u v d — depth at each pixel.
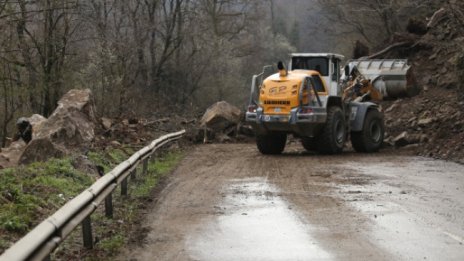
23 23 26.73
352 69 24.17
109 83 32.94
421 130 24.41
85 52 33.53
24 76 30.06
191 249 8.54
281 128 21.02
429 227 9.69
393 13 40.38
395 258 7.84
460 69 26.69
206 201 12.45
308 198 12.53
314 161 19.42
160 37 49.72
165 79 50.41
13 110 29.06
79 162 15.16
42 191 11.88
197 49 50.31
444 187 13.73
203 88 52.78
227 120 29.14
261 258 7.97
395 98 28.55
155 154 20.11
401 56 32.59
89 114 19.58
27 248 5.72
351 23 48.09
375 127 22.78
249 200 12.44
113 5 37.62
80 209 7.79
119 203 12.07
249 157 21.30
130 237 9.34
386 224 9.93
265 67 22.81
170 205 12.10
